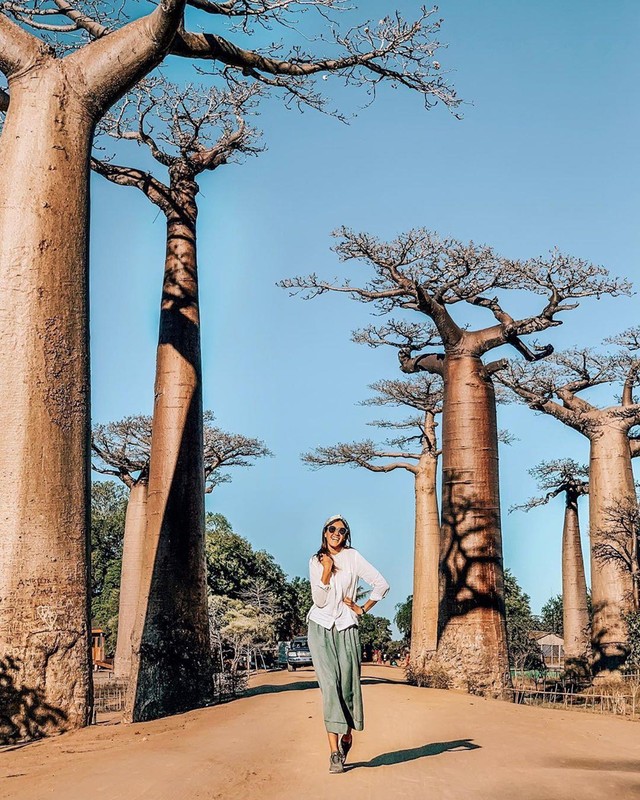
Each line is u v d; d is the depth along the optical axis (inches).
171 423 554.3
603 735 313.3
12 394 343.0
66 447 347.9
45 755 267.6
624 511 973.2
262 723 331.3
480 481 701.3
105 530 2288.4
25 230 360.2
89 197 385.1
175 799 187.5
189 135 611.8
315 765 225.8
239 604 1620.3
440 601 701.9
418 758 240.5
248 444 1278.3
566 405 1063.0
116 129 611.8
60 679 329.7
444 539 705.0
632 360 1034.1
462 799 183.9
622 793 195.9
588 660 1111.0
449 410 722.2
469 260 711.1
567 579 1250.6
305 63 511.2
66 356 356.2
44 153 371.6
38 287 355.3
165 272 592.1
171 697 505.0
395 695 477.4
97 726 339.6
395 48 520.7
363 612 216.2
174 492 542.6
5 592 327.0
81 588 343.0
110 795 191.0
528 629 2082.9
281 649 1651.1
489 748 263.4
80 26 479.8
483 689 645.3
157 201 599.5
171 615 520.7
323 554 215.9
